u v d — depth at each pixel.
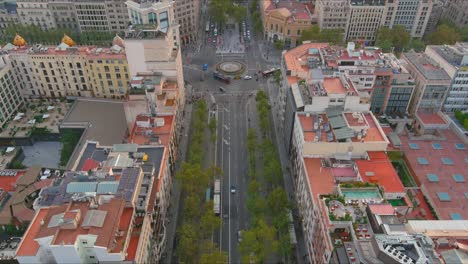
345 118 164.62
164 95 197.50
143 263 122.19
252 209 156.62
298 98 178.25
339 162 155.00
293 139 184.75
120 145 155.62
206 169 174.38
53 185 133.12
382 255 97.00
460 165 174.25
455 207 151.88
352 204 125.62
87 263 113.44
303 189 155.75
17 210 151.00
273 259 151.12
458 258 97.88
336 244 115.50
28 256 108.81
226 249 154.25
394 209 125.50
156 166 154.88
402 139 190.12
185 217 160.50
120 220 119.81
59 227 109.44
